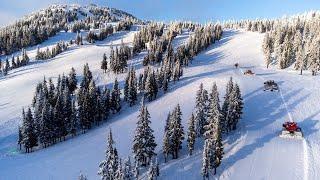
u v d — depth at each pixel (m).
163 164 70.44
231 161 68.00
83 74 146.50
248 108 92.19
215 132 65.12
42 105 106.19
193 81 127.44
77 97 117.69
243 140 75.12
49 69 177.12
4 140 104.62
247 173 63.78
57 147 94.25
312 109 92.00
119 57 153.00
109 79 145.88
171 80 132.38
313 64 136.25
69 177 71.31
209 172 65.12
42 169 77.44
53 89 124.38
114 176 61.09
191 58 171.50
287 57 151.12
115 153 61.84
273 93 103.88
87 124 104.06
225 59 177.88
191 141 72.19
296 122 83.69
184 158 71.94
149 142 70.25
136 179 64.56
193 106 103.62
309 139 74.94
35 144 96.44
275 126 81.56
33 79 160.00
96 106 105.62
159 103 113.31
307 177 60.31
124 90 120.62
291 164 65.12
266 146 72.00
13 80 164.12
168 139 70.81
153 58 164.50
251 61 170.25
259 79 123.38
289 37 174.38
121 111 115.19
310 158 66.44
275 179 61.19
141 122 70.38
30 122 95.75
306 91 107.31
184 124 88.12
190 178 65.00
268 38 177.75
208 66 155.12
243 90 106.31
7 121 116.75
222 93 108.12
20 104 130.62
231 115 78.81
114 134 94.00
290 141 73.94
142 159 70.25
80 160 80.19
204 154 62.94
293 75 135.12
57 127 99.69
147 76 122.00
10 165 83.25
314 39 149.75
